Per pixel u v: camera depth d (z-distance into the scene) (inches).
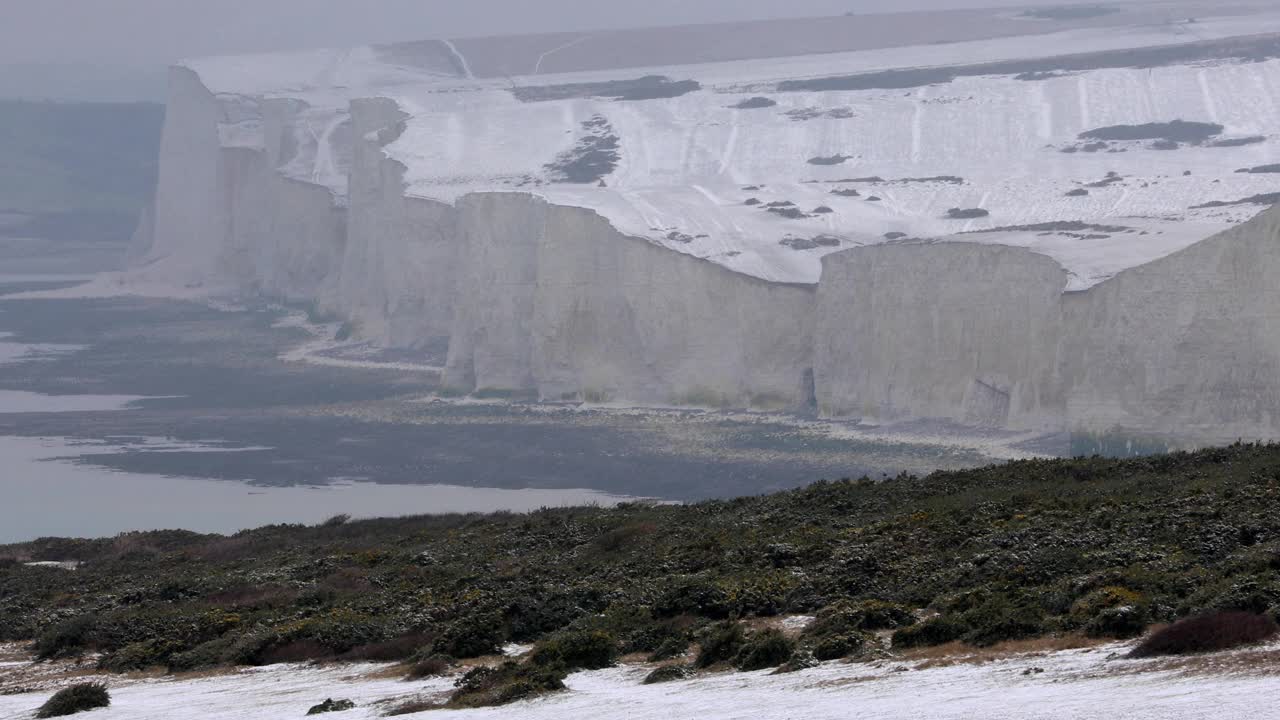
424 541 3597.4
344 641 2263.8
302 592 2810.0
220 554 3816.4
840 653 1761.8
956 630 1747.0
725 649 1845.5
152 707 1945.1
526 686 1749.5
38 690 2226.9
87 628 2596.0
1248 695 1277.1
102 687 2015.3
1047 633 1707.7
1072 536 2284.7
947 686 1509.6
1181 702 1286.9
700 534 2960.1
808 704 1501.0
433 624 2309.3
